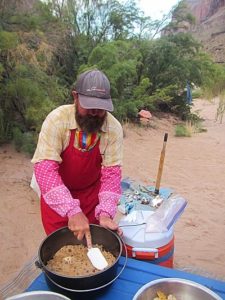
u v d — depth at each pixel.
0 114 6.49
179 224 4.53
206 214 4.87
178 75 12.02
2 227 4.14
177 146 8.62
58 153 2.04
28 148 6.30
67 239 1.78
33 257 3.47
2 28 6.69
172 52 11.91
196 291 1.50
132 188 4.45
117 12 10.89
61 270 1.60
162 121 11.41
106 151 2.11
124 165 6.82
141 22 12.11
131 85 10.92
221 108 13.76
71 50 9.48
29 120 6.63
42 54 7.03
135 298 1.42
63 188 1.91
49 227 2.32
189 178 6.35
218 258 3.80
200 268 3.48
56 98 6.92
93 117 1.93
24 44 6.58
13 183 5.26
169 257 2.02
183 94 12.66
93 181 2.35
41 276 1.66
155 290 1.51
